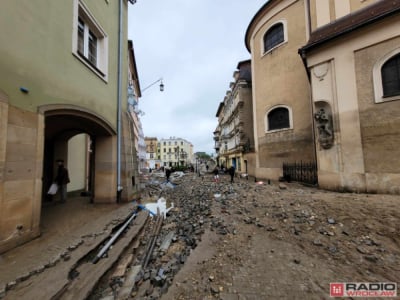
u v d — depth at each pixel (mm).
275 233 4090
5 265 2781
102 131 6949
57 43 4508
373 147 6215
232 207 6246
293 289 2443
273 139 12836
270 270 2863
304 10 11375
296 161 11523
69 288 2482
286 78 12227
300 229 4117
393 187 5801
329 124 7223
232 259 3230
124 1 8797
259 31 14234
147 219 5910
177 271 3096
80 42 5824
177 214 6746
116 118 7586
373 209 4500
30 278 2523
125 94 8617
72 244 3525
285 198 6406
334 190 7004
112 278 2984
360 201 5172
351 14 7555
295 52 11797
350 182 6594
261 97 13914
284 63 12336
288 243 3646
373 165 6188
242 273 2828
